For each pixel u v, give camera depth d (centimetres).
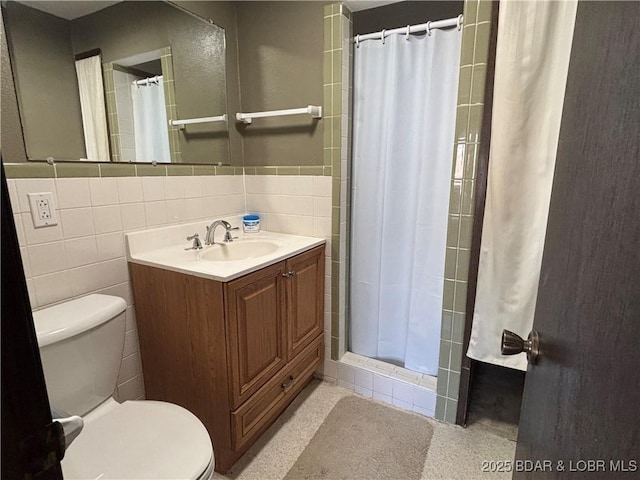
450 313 162
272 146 198
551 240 71
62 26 125
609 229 44
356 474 144
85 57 132
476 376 214
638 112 38
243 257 185
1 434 33
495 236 143
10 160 114
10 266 35
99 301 129
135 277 151
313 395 195
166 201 165
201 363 140
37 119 120
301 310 178
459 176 150
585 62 58
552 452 58
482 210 149
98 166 138
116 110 144
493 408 186
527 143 132
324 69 175
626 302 39
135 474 94
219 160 192
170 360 149
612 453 39
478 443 161
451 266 158
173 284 140
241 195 207
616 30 45
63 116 127
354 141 189
